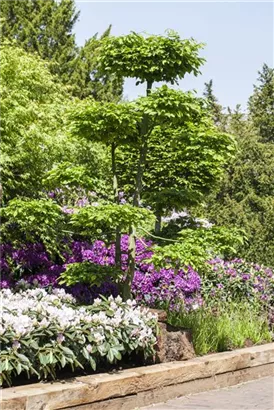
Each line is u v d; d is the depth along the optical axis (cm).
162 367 521
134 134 633
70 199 891
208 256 580
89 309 538
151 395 495
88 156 789
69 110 597
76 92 2334
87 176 603
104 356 519
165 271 820
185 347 571
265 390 562
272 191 1088
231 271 894
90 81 2464
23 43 2353
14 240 786
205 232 603
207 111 617
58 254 803
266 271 949
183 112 578
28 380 458
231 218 1034
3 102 741
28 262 783
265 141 2467
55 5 2575
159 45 602
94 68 2447
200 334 621
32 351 443
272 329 763
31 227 729
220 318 715
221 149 605
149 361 546
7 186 785
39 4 2564
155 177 801
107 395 456
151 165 789
